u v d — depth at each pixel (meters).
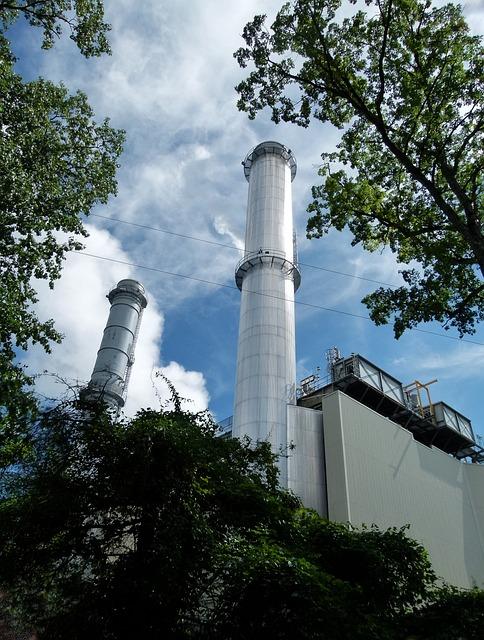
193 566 9.19
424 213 18.64
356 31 17.14
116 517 10.36
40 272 16.66
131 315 48.59
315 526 13.36
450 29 16.48
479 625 11.08
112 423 10.97
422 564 13.88
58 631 9.39
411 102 16.47
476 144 17.39
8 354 15.10
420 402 42.56
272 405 31.77
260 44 17.94
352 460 29.94
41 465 10.43
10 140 15.47
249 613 8.75
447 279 17.70
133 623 8.88
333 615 8.60
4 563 9.74
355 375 36.94
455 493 37.62
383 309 18.22
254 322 35.66
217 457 12.03
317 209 19.30
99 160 19.52
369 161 19.45
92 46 19.02
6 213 14.84
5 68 15.98
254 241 40.22
